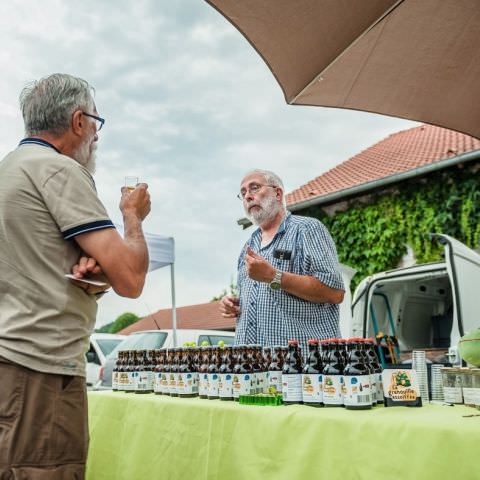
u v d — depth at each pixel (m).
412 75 2.97
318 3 2.47
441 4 2.56
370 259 9.95
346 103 3.17
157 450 2.27
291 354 2.04
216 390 2.32
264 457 1.78
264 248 3.28
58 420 1.64
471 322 4.97
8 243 1.68
